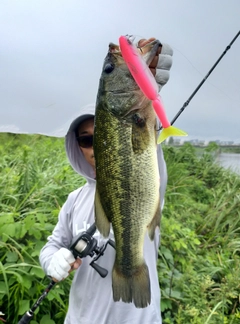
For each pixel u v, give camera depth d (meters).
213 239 1.54
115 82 0.54
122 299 0.56
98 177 0.57
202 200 1.95
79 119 0.67
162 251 1.17
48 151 1.92
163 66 0.56
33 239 0.99
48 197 1.22
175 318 0.94
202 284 1.03
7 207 1.09
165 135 0.49
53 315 0.92
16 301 0.87
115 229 0.57
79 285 0.64
